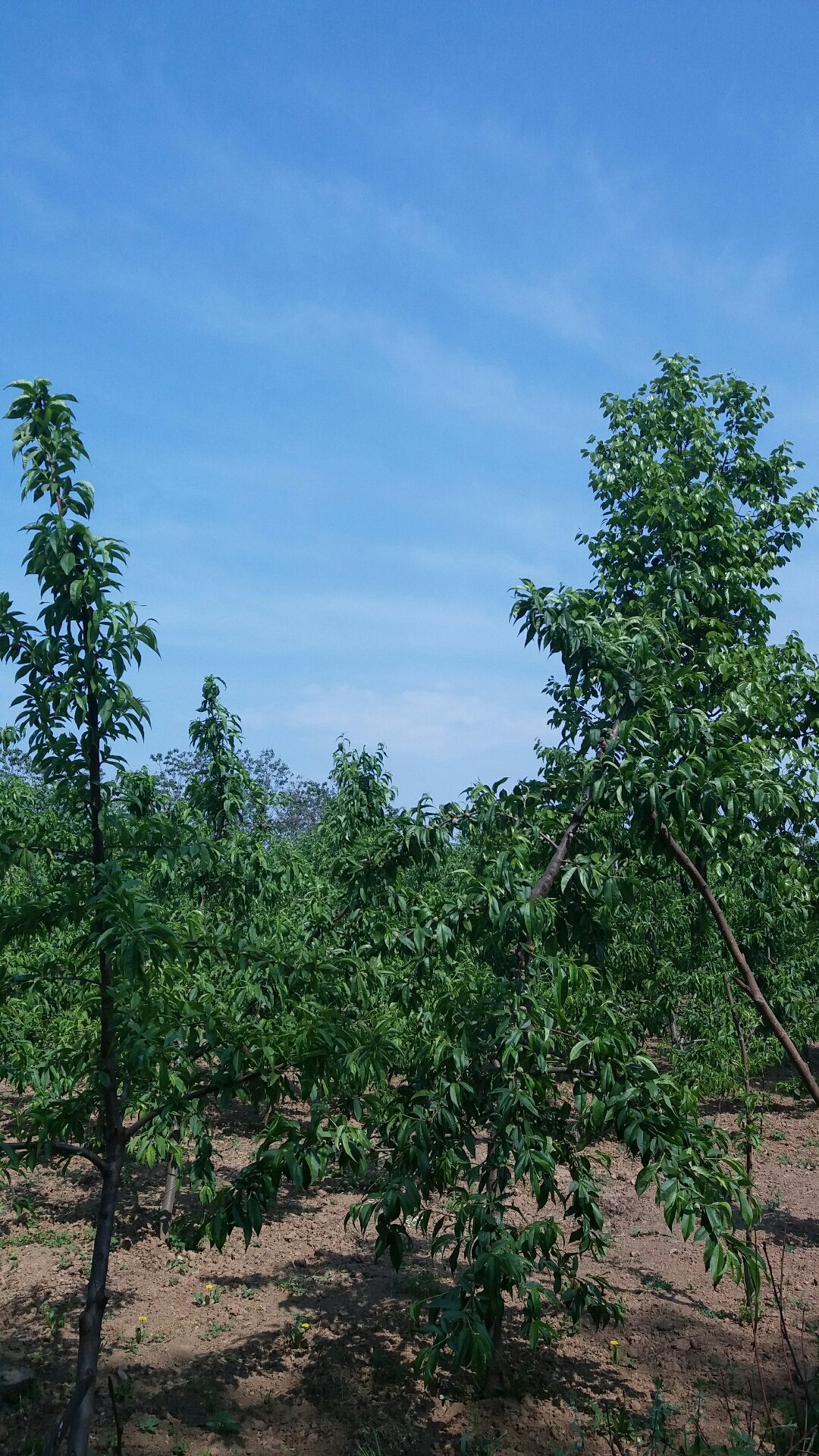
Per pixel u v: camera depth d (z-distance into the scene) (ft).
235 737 26.18
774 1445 14.23
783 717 21.74
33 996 22.26
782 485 46.78
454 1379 16.47
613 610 18.81
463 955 20.21
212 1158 28.96
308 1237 23.65
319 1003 14.67
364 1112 14.47
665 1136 14.10
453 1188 15.96
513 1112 14.73
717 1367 17.03
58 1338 17.97
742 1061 28.25
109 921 11.94
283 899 25.05
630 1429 14.93
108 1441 14.48
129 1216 24.57
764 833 20.17
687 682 18.19
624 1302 19.80
